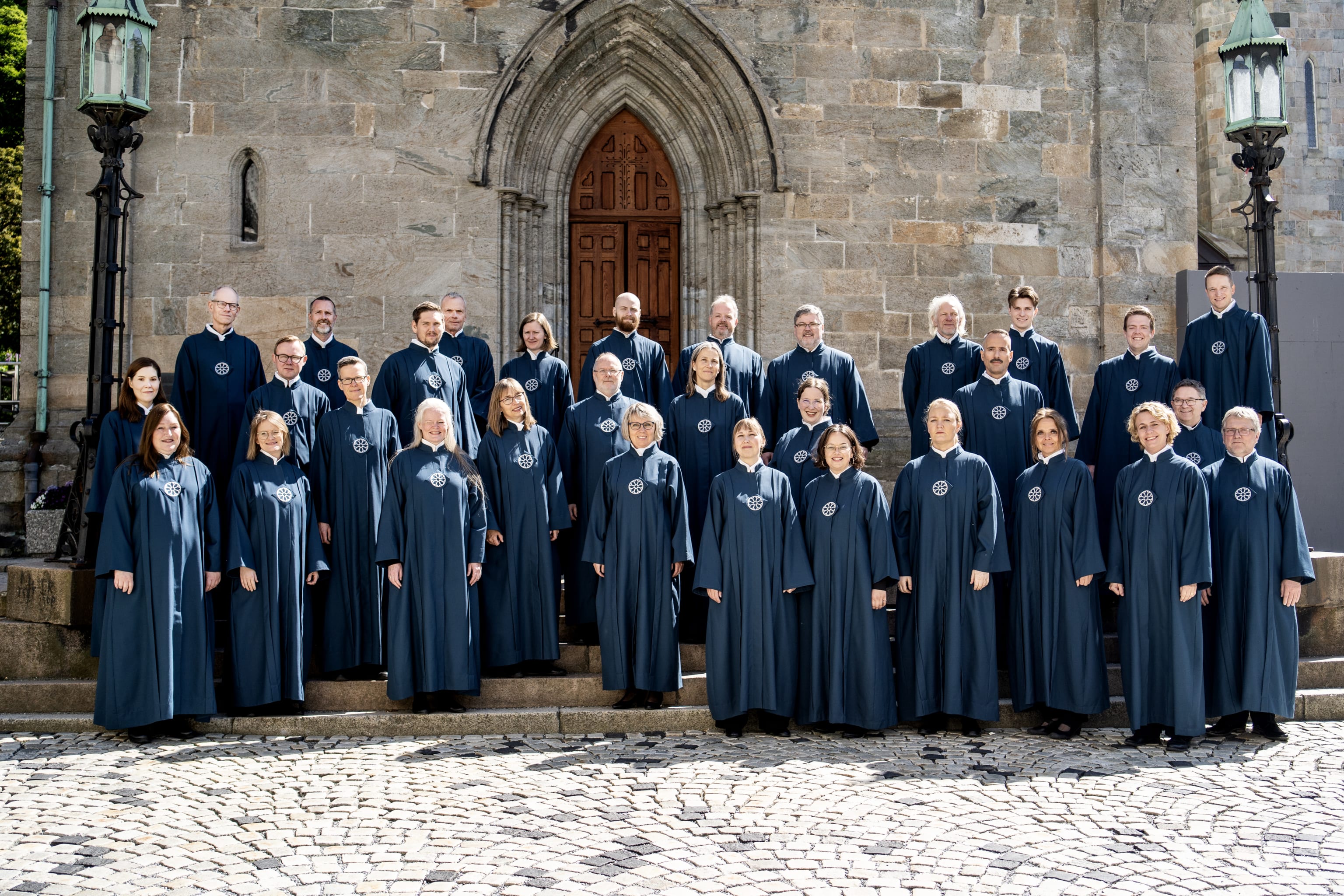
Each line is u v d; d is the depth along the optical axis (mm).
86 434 7281
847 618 6605
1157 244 11586
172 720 6445
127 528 6340
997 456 7582
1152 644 6430
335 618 6938
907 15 11398
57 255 10727
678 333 11734
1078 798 5246
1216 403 7949
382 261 10844
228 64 10797
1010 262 11422
